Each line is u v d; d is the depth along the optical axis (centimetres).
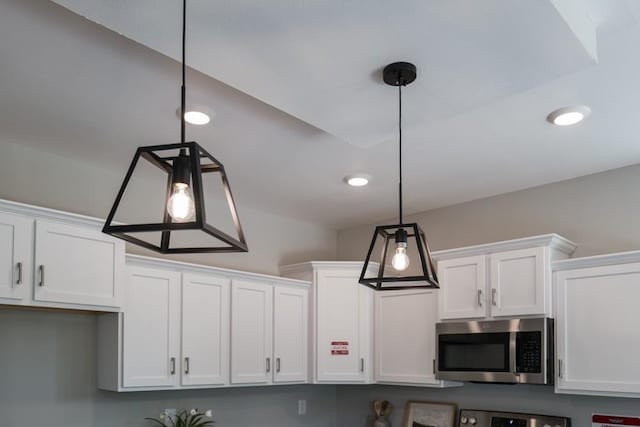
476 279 382
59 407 329
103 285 319
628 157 349
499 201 424
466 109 237
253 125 298
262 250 464
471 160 352
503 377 359
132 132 308
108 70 241
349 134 264
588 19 198
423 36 183
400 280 223
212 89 258
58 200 343
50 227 299
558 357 339
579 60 199
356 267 452
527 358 348
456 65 201
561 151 338
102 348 343
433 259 413
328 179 387
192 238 413
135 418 365
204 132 307
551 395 375
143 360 339
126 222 375
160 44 189
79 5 167
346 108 235
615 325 321
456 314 389
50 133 311
